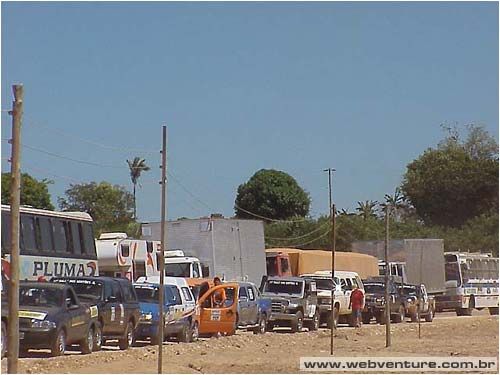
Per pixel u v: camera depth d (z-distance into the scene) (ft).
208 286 136.98
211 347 113.91
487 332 157.17
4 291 95.04
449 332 158.10
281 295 155.94
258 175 337.93
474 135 339.57
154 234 173.37
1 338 85.05
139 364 89.66
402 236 298.35
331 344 107.86
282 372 85.87
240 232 174.50
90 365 87.71
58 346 91.30
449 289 229.66
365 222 298.97
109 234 154.30
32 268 116.57
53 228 123.54
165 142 79.71
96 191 309.22
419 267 212.43
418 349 116.37
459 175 332.39
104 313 102.78
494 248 302.86
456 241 302.45
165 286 120.67
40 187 248.11
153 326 114.21
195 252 169.17
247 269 175.22
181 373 83.05
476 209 333.62
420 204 338.54
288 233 304.30
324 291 165.68
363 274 212.23
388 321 121.90
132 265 152.66
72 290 97.04
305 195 339.98
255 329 148.05
